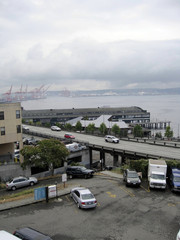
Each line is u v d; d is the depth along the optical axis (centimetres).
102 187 3012
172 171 3006
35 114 15138
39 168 4250
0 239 1402
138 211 2277
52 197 2648
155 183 2816
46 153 3794
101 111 16338
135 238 1817
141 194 2723
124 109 16975
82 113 16000
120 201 2520
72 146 5066
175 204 2436
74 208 2362
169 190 2864
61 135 7244
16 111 4562
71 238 1816
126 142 6134
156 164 3000
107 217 2158
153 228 1962
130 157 4597
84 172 3616
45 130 8694
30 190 2939
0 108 4347
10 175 3978
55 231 1920
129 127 11244
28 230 1659
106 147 5031
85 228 1966
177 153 4616
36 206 2433
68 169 3806
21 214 2248
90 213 2244
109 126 10588
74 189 2623
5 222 2086
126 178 3056
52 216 2192
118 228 1962
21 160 4525
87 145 5434
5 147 4831
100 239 1802
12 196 2781
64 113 15812
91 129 10212
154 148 5219
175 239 1808
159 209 2319
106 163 6228
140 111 16888
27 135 7362
